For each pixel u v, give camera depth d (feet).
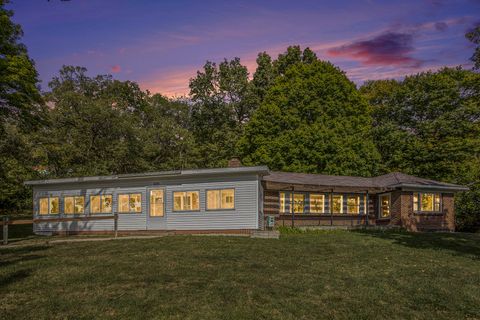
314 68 119.55
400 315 23.45
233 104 143.54
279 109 113.91
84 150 111.24
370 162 110.11
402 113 119.44
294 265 36.58
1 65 69.36
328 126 110.63
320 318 22.70
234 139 135.44
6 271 33.73
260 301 25.30
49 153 101.50
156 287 28.27
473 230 100.58
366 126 117.50
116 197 68.90
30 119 81.82
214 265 36.04
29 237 67.67
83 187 71.31
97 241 55.93
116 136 118.21
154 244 49.62
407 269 36.11
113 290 27.53
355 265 37.45
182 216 64.18
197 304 24.43
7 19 73.87
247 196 61.05
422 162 108.88
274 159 107.34
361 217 83.15
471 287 29.84
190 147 134.51
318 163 106.52
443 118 108.68
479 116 108.58
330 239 56.75
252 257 40.24
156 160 134.82
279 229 67.56
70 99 109.40
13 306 24.18
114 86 148.97
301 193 77.71
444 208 81.10
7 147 90.68
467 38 61.00
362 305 24.97
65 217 71.72
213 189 63.00
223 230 61.67
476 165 103.45
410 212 76.95
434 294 27.71
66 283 29.45
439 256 44.34
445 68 123.44
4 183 109.70
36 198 74.38
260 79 142.10
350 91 117.80
